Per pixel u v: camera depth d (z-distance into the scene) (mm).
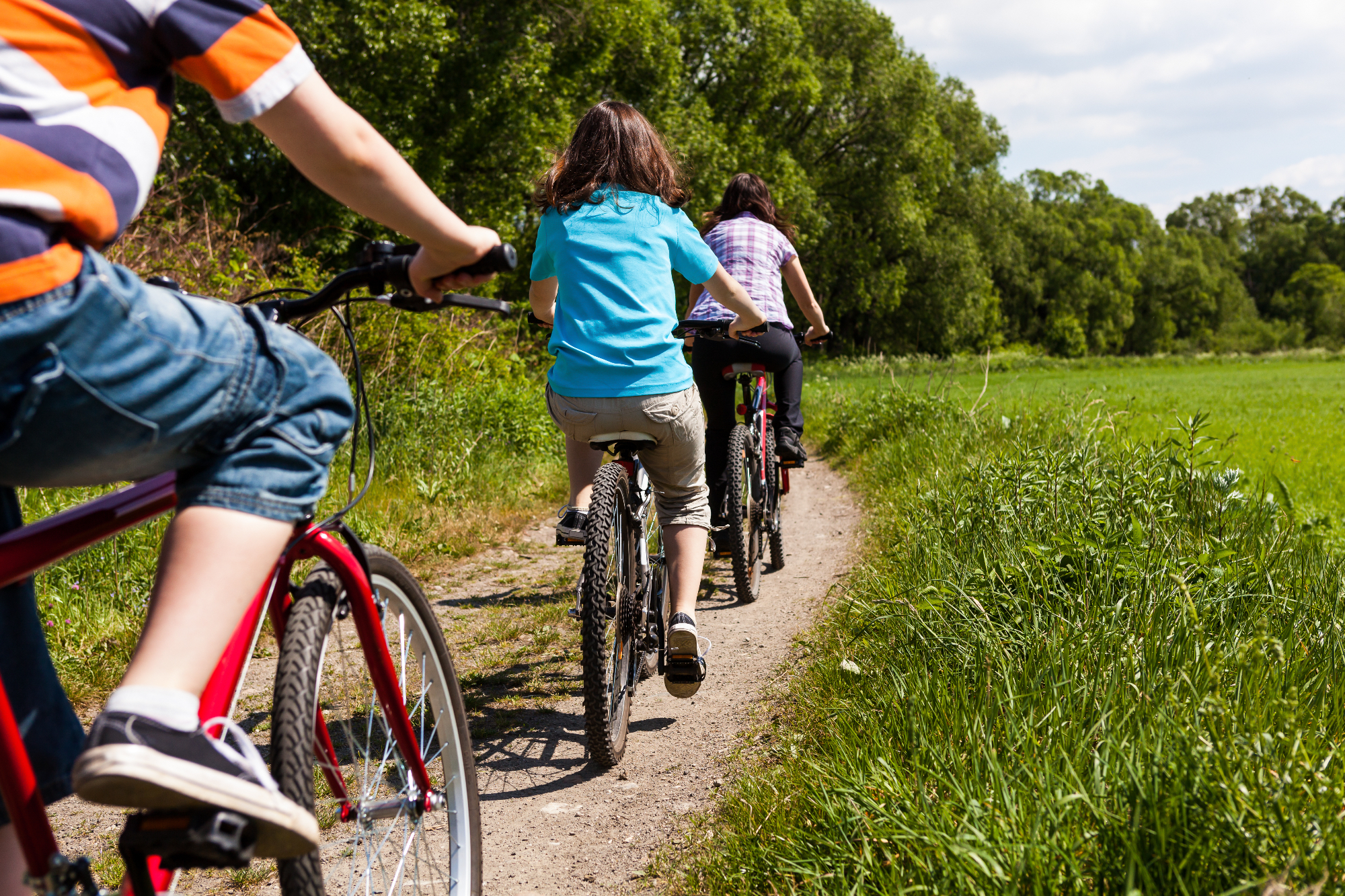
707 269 3146
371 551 1713
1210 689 2211
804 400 14375
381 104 17609
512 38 19844
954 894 1727
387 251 1530
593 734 2812
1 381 992
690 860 2318
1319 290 122000
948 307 51375
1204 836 1651
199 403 1129
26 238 991
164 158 13195
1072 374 48469
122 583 4453
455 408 8430
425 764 1945
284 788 1329
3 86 1021
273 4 16078
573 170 3066
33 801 1204
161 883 1352
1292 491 7488
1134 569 3004
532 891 2293
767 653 3875
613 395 2914
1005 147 56969
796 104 36906
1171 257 100812
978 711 2422
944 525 4301
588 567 2783
